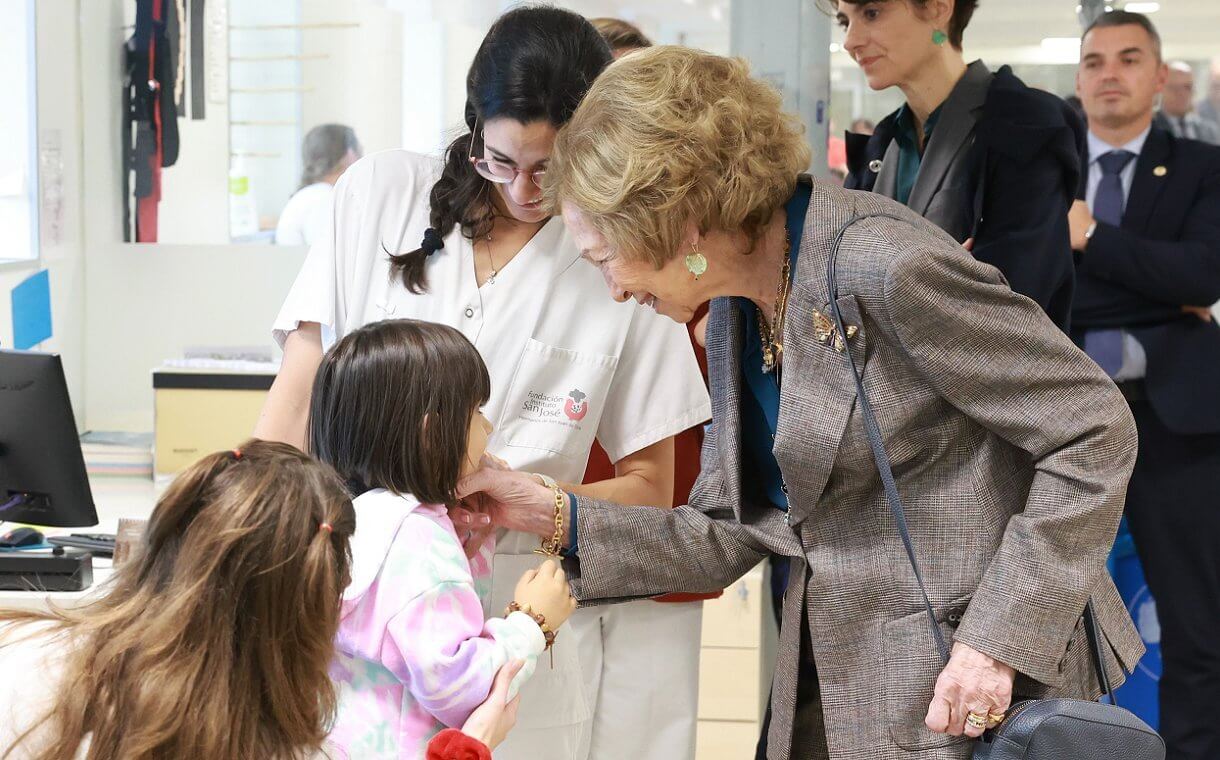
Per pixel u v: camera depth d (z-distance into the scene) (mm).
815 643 1639
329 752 1373
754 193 1503
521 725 1910
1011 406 1479
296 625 1196
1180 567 2982
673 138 1485
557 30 1709
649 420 2004
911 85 2586
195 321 3781
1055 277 2424
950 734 1522
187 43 3654
